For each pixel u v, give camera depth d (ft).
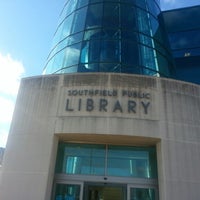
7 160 32.50
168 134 31.89
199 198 29.37
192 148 31.91
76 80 35.04
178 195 28.99
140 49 43.45
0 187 31.01
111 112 32.48
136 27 46.50
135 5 50.24
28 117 34.22
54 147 32.19
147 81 34.73
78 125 32.07
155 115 32.73
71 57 43.52
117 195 30.99
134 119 32.14
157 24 52.44
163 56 46.55
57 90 34.91
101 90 33.91
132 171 32.40
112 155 33.42
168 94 34.35
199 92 36.06
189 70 52.34
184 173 30.22
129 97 33.45
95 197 30.94
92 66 40.70
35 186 29.66
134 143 33.50
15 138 33.55
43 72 49.98
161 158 30.89
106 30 45.21
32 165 30.89
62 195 31.14
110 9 48.37
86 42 44.16
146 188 31.27
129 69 40.34
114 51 42.34
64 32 50.16
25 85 36.94
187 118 33.55
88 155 33.42
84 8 50.11
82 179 31.76
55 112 33.40
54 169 32.14
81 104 33.32
